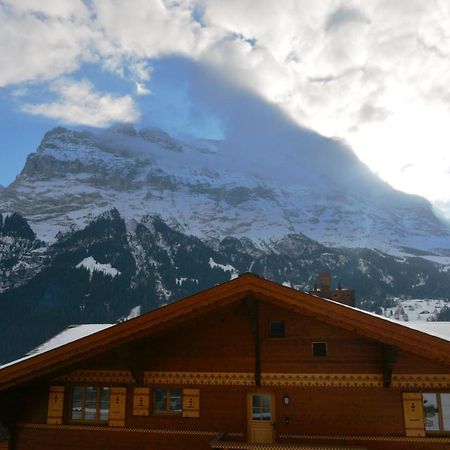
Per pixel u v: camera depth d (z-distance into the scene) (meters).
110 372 16.89
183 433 15.91
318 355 15.65
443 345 12.84
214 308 14.72
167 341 16.69
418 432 14.73
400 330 13.15
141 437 16.20
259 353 15.98
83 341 14.65
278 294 14.23
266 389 15.73
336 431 15.05
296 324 15.95
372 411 15.05
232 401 15.85
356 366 15.39
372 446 14.79
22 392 17.14
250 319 15.88
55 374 16.59
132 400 16.55
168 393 16.55
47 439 16.67
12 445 16.73
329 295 31.61
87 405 17.00
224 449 14.35
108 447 16.30
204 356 16.34
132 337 14.63
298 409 15.40
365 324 13.44
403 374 15.19
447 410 14.91
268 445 14.12
